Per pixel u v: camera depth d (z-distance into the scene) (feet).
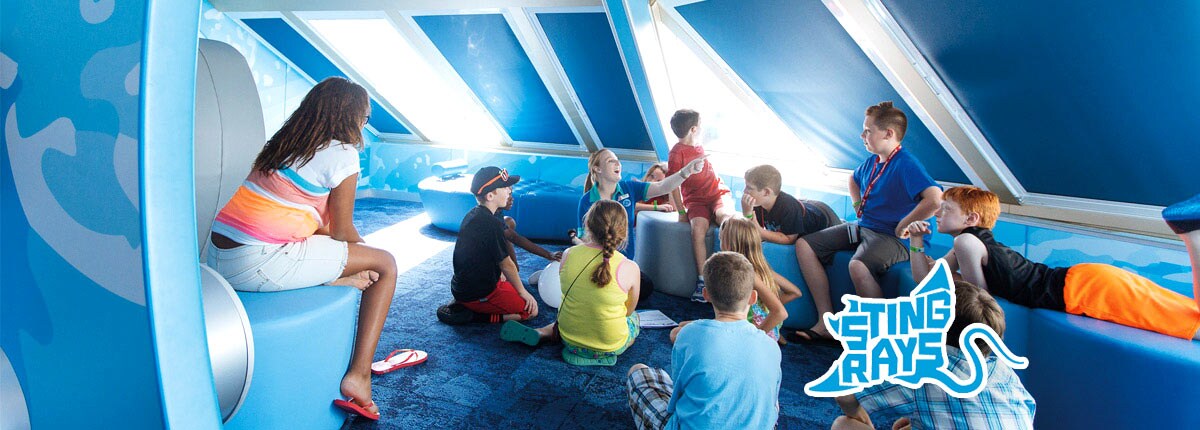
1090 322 7.89
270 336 6.86
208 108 7.68
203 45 8.01
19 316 4.89
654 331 12.28
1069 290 8.20
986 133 11.76
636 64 15.90
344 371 8.21
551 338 11.43
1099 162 10.51
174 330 4.22
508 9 15.52
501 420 8.74
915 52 10.90
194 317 4.39
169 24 4.06
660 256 14.64
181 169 4.23
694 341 6.66
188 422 4.37
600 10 14.44
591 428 8.64
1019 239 12.18
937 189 10.78
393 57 22.97
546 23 15.75
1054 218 11.99
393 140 27.27
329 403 7.97
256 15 19.77
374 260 8.20
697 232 13.74
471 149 24.89
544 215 19.98
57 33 4.50
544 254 14.42
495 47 17.61
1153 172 9.91
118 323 4.27
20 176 4.74
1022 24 8.96
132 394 4.33
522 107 21.09
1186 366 6.76
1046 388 8.19
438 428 8.45
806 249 12.03
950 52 10.40
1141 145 9.57
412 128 25.72
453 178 21.77
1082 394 7.71
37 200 4.62
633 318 11.34
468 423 8.62
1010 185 12.55
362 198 26.86
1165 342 7.22
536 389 9.68
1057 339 7.96
